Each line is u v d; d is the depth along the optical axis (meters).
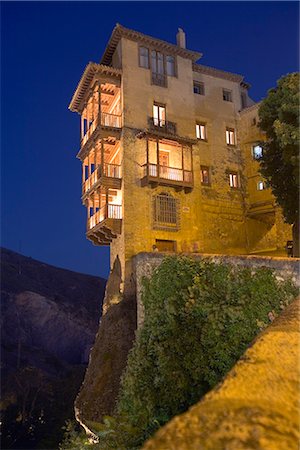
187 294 9.24
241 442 2.93
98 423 19.80
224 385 4.01
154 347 8.92
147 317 9.76
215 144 35.59
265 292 9.46
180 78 34.25
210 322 8.75
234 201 35.28
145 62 32.88
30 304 68.31
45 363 60.97
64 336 69.06
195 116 35.12
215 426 3.19
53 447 40.25
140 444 8.22
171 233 30.62
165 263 9.77
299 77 24.44
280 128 23.30
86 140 34.09
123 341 24.14
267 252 34.22
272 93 26.67
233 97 37.94
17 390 49.56
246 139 36.94
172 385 8.34
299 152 22.80
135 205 29.48
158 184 30.55
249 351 4.92
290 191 25.66
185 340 8.74
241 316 8.83
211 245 32.91
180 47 34.50
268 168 26.89
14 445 41.66
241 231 34.97
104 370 23.38
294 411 3.60
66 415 45.78
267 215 35.69
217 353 8.44
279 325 5.96
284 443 2.96
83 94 35.00
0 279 72.06
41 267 84.56
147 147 29.86
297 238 25.92
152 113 32.00
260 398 3.75
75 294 79.88
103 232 30.03
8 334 63.94
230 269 9.82
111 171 30.86
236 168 36.22
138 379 8.81
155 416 8.29
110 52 33.88
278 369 4.36
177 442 3.07
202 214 33.06
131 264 28.28
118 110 31.89
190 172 32.28
